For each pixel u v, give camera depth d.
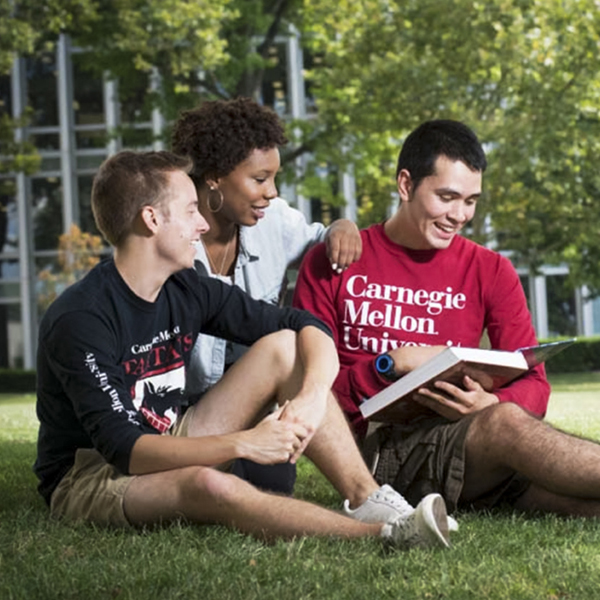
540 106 27.14
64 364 4.63
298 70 40.44
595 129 28.20
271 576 3.79
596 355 35.84
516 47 26.30
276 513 4.32
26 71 42.53
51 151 42.62
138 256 4.77
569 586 3.71
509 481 5.16
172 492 4.46
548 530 4.70
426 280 5.60
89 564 4.00
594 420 12.26
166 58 29.39
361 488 4.70
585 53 26.70
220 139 5.44
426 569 3.86
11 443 10.81
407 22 26.75
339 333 5.64
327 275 5.66
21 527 4.82
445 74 26.77
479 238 29.64
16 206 42.69
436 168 5.41
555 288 41.25
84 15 27.92
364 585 3.68
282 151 30.78
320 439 4.74
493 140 27.38
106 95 42.41
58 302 4.73
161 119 41.78
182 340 4.98
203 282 5.10
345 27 27.53
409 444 5.22
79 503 4.76
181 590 3.62
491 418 4.96
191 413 5.00
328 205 41.19
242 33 31.11
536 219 30.11
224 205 5.55
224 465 5.02
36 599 3.59
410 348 5.36
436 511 4.17
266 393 4.99
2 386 36.03
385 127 27.69
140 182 4.74
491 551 4.24
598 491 4.77
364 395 5.41
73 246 39.50
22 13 28.56
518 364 5.05
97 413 4.57
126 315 4.76
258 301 5.21
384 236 5.66
